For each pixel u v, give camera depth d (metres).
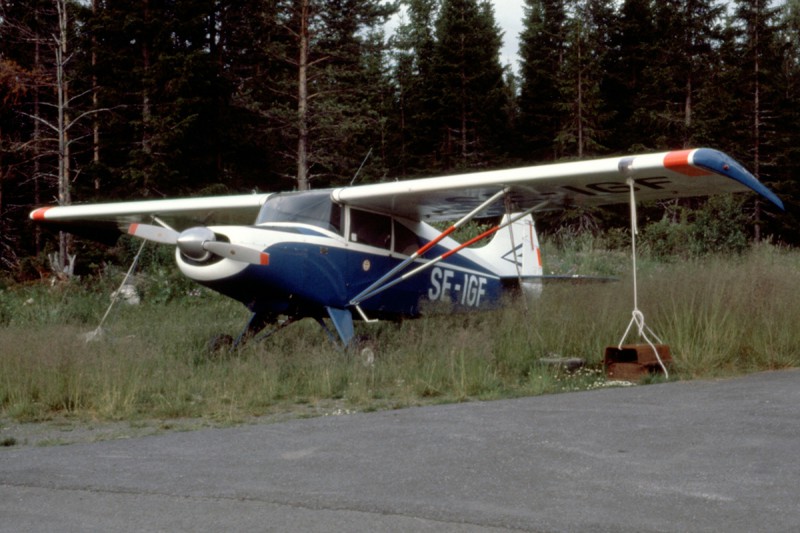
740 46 35.59
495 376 6.86
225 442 4.63
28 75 22.70
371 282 8.99
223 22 29.44
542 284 10.94
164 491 3.46
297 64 26.36
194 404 6.11
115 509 3.20
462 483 3.45
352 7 30.00
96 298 14.02
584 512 2.98
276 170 30.23
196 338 9.40
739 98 34.88
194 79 23.81
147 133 23.80
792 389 5.84
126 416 5.85
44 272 18.16
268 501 3.25
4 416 5.97
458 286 10.30
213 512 3.11
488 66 40.38
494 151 39.44
